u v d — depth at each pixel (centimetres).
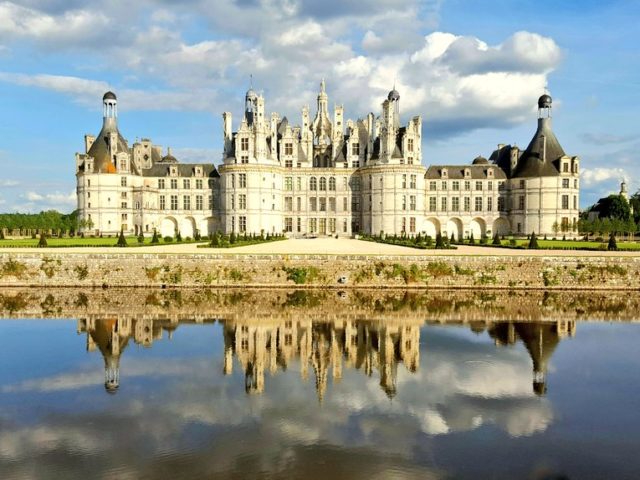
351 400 2928
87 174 13712
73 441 2411
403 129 14188
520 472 2175
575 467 2217
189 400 2905
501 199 14588
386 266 6656
